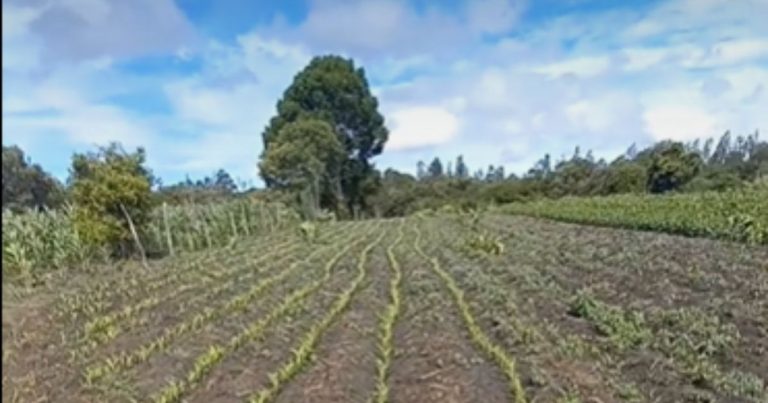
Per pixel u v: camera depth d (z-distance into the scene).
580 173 60.81
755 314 9.70
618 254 17.67
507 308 10.90
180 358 8.55
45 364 8.95
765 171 46.03
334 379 7.51
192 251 24.09
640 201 31.22
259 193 41.50
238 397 7.10
